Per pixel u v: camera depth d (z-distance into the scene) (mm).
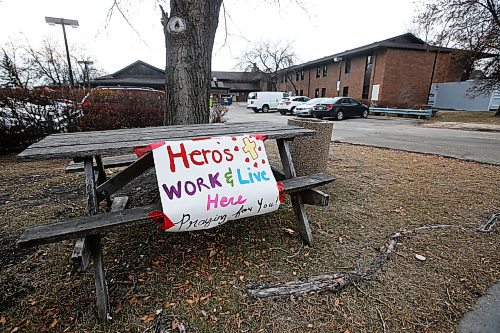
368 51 20141
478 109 18625
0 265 1931
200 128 2621
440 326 1502
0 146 5609
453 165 4898
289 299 1659
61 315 1533
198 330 1451
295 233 2402
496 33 12508
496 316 1561
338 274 1876
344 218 2717
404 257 2096
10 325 1468
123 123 6332
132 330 1449
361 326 1494
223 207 1756
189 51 3350
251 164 1953
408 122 13836
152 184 3367
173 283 1776
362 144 7180
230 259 2031
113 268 1909
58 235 1375
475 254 2150
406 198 3275
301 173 3639
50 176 4082
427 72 19531
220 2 3586
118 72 32094
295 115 16594
